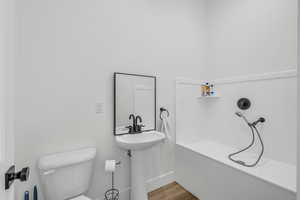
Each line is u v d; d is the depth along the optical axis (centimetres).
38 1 125
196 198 185
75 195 128
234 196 149
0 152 48
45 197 119
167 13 204
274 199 121
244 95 195
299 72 49
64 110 138
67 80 138
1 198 48
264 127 177
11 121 60
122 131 169
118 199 169
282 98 162
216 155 179
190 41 227
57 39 133
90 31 149
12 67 61
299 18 49
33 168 124
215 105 231
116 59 165
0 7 49
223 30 219
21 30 118
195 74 233
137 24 179
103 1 157
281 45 162
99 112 156
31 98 123
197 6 234
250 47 188
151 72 191
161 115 199
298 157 49
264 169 147
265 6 174
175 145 215
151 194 191
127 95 171
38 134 126
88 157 133
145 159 190
